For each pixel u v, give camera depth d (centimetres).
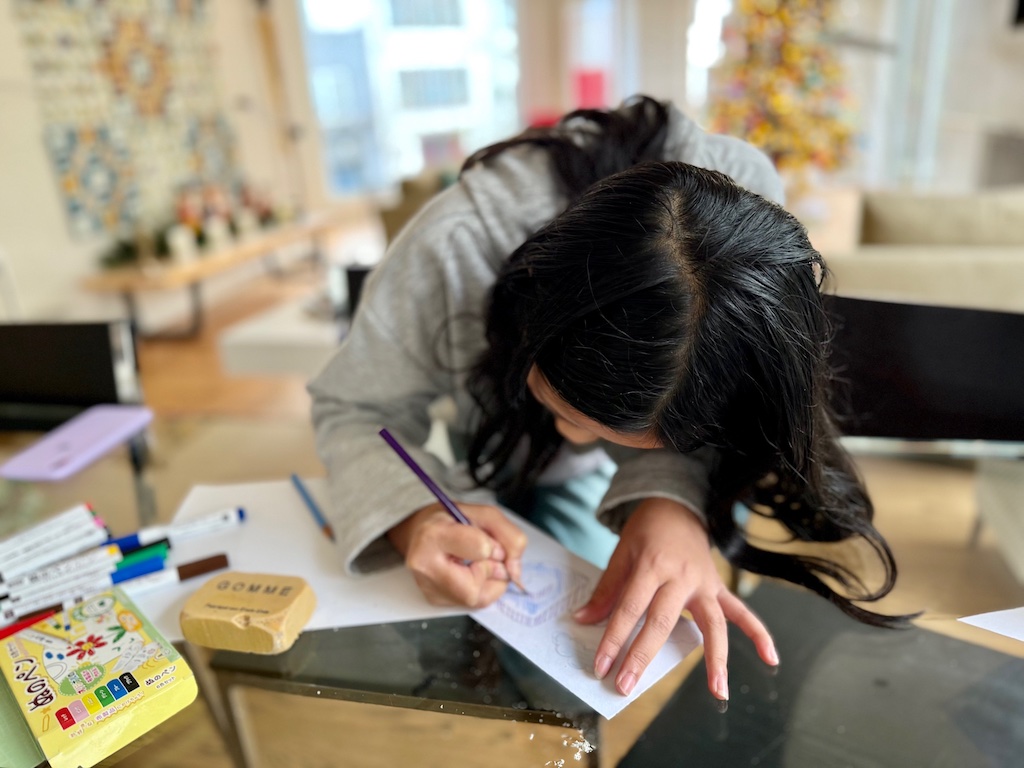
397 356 65
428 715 47
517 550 57
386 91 524
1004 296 139
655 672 47
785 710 48
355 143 524
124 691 45
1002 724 48
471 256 60
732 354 39
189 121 375
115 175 324
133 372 104
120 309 324
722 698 46
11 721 44
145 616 52
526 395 53
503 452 60
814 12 250
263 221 377
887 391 71
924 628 53
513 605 54
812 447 46
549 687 47
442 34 535
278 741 46
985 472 73
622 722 45
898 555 61
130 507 79
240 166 421
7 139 274
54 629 51
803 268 41
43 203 289
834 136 262
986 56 309
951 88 341
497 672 49
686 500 56
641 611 50
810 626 55
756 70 256
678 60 486
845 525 55
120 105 326
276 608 52
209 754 46
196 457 92
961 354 68
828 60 256
